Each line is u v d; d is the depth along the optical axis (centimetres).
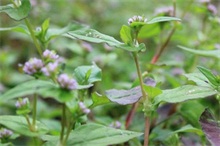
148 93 47
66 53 100
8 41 120
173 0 74
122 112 75
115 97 48
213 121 48
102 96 47
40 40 47
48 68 42
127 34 47
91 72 48
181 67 79
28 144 74
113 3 137
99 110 75
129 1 138
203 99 75
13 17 46
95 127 45
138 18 47
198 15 114
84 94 47
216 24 79
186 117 62
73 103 43
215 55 60
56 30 48
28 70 42
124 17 128
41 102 80
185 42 83
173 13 74
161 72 75
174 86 68
